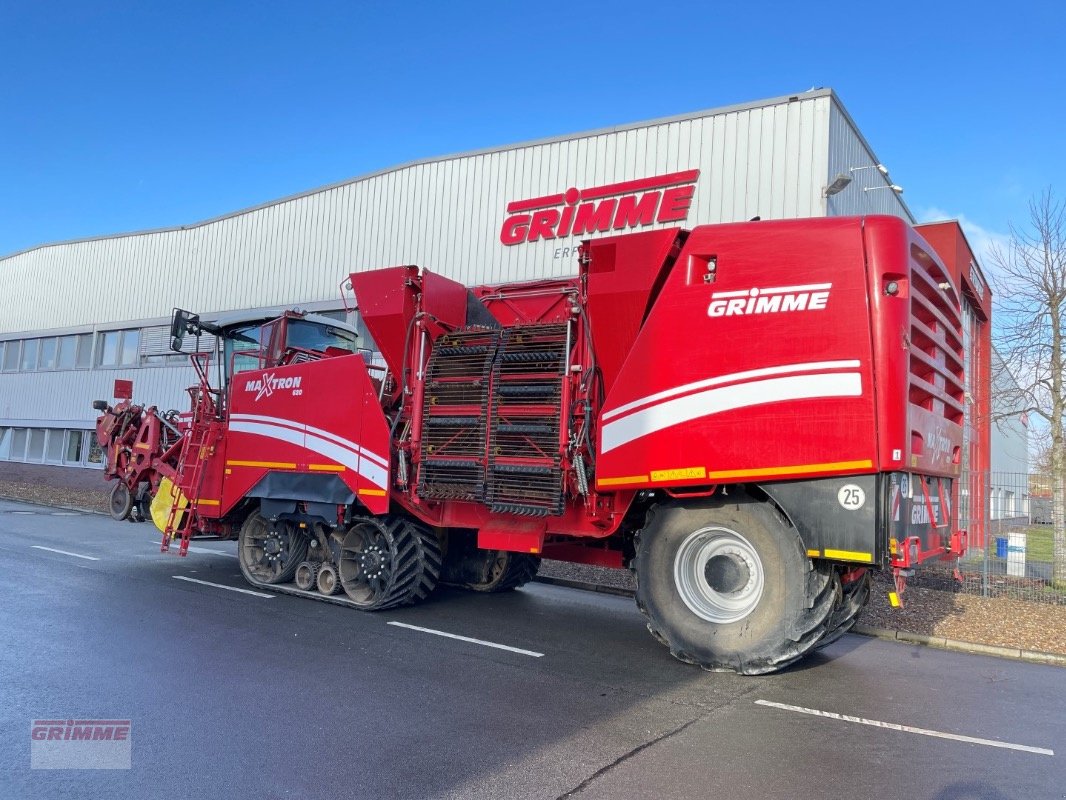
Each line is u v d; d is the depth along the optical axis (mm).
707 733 4676
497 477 7074
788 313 5691
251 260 21016
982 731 4906
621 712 5012
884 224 5504
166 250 23391
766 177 12992
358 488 7891
